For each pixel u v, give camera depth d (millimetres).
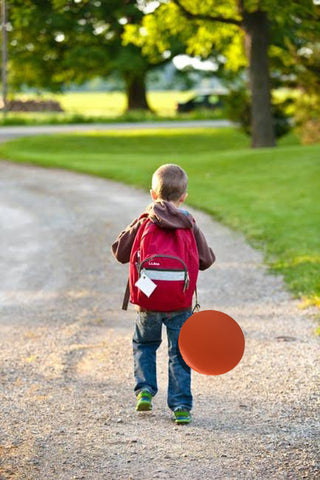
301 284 8609
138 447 4121
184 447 4117
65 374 5691
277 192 17359
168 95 104000
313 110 30766
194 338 4203
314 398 4953
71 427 4465
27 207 17312
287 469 3799
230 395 5129
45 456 3990
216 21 31391
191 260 4367
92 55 48250
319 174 19547
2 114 53562
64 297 8797
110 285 9375
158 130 44031
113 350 6398
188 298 4402
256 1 26375
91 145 36125
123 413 4754
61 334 7020
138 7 46062
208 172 22297
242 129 34375
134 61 49906
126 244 4469
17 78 52156
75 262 10961
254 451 4047
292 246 11094
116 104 81500
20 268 10703
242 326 7129
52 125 48500
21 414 4707
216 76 59250
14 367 5879
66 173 24500
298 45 29859
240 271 9773
